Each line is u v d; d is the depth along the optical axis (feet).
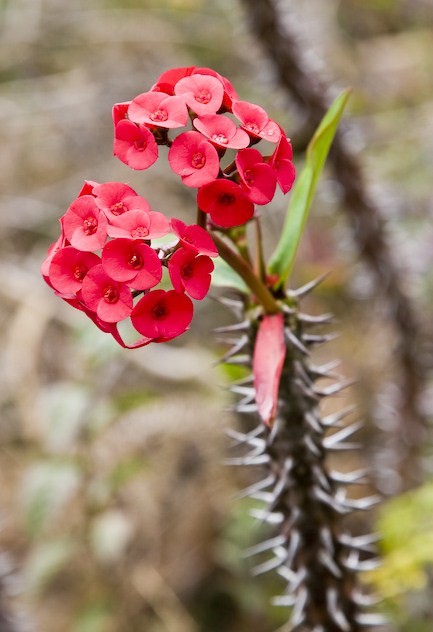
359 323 2.95
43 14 3.83
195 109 1.37
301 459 1.55
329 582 1.62
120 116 1.42
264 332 1.49
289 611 2.38
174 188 3.26
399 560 1.99
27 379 2.72
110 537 2.23
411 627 2.19
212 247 1.36
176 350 2.76
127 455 2.28
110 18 3.74
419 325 2.32
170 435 2.33
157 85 1.42
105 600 2.36
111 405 2.28
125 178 3.30
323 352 2.93
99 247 1.35
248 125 1.39
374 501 1.63
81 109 3.62
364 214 2.23
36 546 2.40
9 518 2.59
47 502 2.16
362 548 1.64
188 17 3.65
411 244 2.68
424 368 2.34
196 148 1.36
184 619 2.38
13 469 2.67
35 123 3.61
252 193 1.36
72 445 2.23
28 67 3.81
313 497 1.57
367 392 2.75
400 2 4.03
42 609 2.40
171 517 2.45
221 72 3.58
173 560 2.46
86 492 2.25
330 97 2.11
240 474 2.43
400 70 3.73
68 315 2.90
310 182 1.51
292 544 1.60
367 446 2.68
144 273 1.34
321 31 3.63
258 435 1.58
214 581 2.48
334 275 3.02
